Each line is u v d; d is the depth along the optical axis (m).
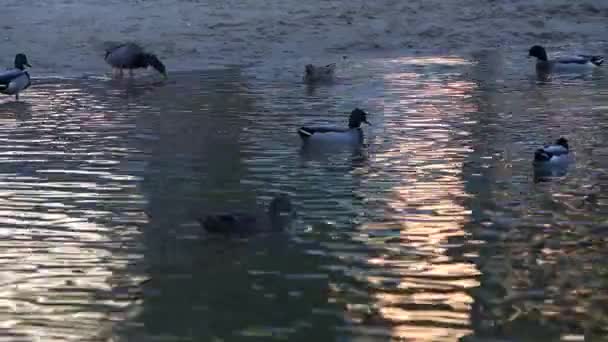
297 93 23.61
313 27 34.09
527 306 9.09
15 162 15.63
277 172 14.83
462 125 18.98
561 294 9.39
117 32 32.09
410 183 14.01
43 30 31.86
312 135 17.03
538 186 13.80
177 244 11.02
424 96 23.05
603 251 10.70
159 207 12.70
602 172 14.70
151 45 31.38
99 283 9.74
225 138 17.70
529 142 17.19
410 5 37.09
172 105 21.88
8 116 20.48
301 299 9.27
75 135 18.12
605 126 18.78
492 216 12.17
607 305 9.09
